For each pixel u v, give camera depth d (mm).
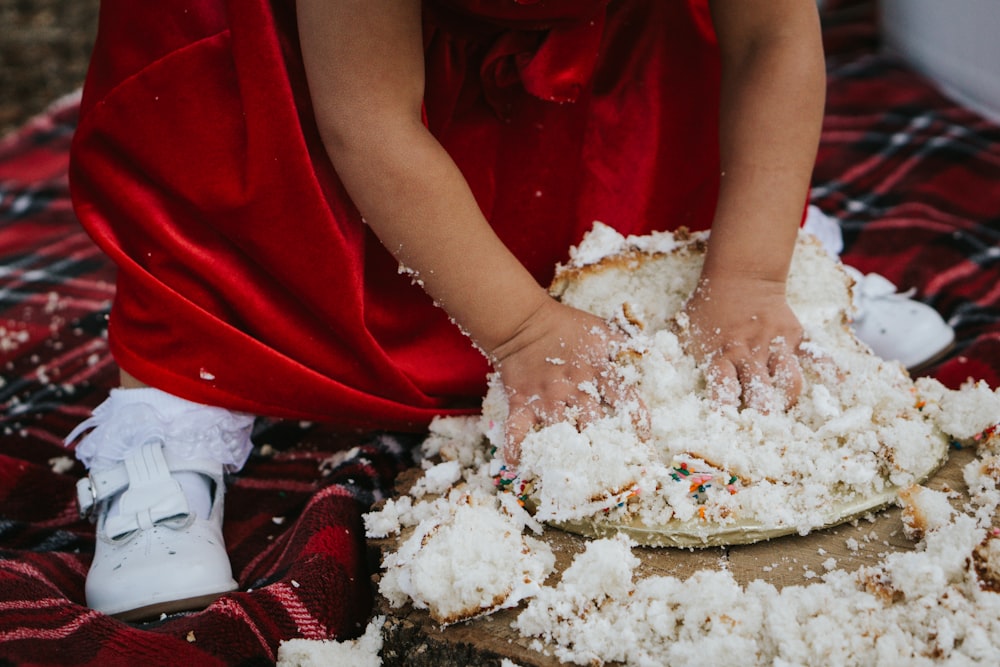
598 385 1070
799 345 1104
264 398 1149
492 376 1157
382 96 1003
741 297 1116
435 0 1092
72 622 932
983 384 1070
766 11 1147
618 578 929
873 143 1983
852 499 994
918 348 1349
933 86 2201
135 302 1130
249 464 1342
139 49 1088
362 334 1136
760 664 860
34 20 3285
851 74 2285
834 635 843
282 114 1054
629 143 1271
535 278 1296
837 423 1032
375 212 1047
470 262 1052
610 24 1229
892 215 1756
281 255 1107
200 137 1080
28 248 1883
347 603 1025
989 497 969
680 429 1044
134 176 1121
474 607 928
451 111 1187
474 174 1228
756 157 1138
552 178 1239
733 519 978
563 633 907
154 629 959
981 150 1906
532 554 976
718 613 884
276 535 1215
